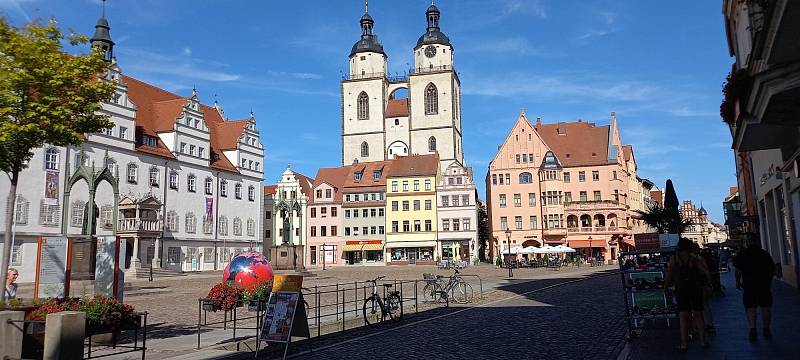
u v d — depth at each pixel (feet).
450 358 43.11
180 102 257.14
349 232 338.54
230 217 279.69
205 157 265.13
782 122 39.81
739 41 92.27
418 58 400.88
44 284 55.26
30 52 57.00
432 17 409.49
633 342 47.11
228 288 54.24
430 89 397.60
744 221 138.51
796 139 59.77
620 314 67.26
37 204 185.06
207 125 278.87
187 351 47.65
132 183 223.30
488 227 344.69
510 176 320.09
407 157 345.31
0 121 55.67
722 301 74.54
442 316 71.36
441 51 399.44
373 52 411.54
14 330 39.24
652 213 154.51
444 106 394.93
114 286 60.29
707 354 40.27
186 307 88.79
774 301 68.49
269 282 57.77
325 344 51.70
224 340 53.26
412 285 135.44
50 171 189.88
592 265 256.52
